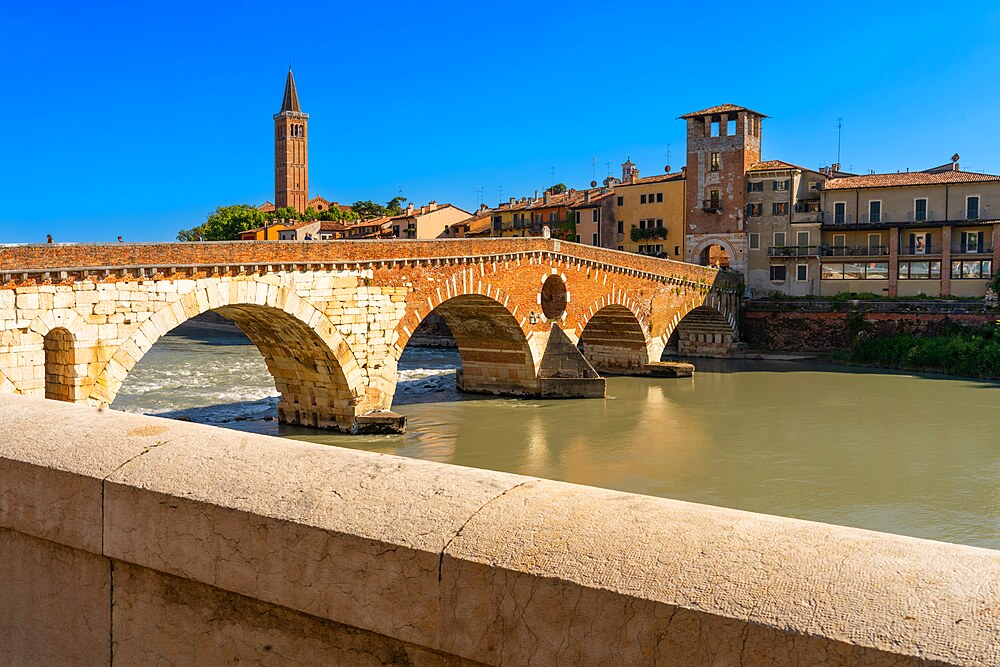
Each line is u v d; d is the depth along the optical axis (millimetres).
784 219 85688
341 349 41938
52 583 4887
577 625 3236
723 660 2975
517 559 3410
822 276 84250
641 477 35594
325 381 43594
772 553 3189
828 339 78688
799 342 80312
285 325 41125
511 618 3375
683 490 33656
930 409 51156
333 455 4473
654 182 95812
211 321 112938
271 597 4000
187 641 4340
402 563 3629
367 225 123938
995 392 57688
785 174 85625
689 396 57188
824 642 2844
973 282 77875
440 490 3939
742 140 87000
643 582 3178
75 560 4758
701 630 3016
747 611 2982
